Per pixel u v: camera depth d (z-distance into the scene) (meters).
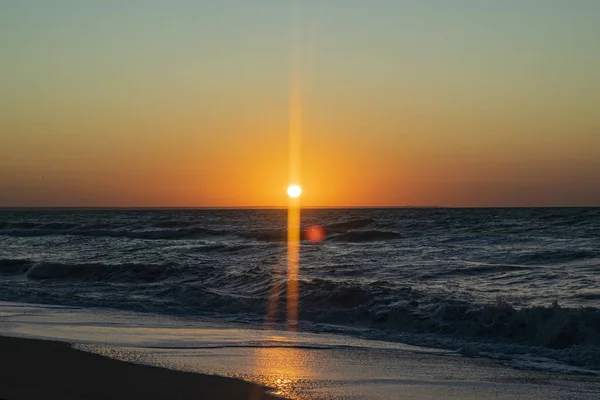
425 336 11.73
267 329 12.25
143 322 12.59
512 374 8.59
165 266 21.09
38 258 28.53
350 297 14.66
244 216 98.31
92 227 58.28
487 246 30.42
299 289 15.89
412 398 7.13
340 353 9.84
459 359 9.62
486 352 10.29
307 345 10.52
